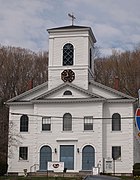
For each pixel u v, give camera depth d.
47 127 52.06
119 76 83.25
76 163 50.41
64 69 54.22
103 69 86.00
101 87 52.81
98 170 46.38
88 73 54.03
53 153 51.12
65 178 42.09
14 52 87.56
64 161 50.84
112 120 51.53
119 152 50.62
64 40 55.03
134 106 53.50
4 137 58.94
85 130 50.94
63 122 51.75
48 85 54.19
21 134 52.81
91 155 50.31
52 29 55.31
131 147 50.38
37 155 51.56
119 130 51.16
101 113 50.88
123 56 87.00
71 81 53.75
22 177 44.12
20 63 86.19
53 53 55.06
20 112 53.50
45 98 52.53
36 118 52.34
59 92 52.38
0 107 77.50
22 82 84.12
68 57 54.53
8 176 46.91
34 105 52.62
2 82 82.12
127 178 43.16
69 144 51.06
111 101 51.72
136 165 47.69
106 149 50.88
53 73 54.44
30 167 51.66
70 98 51.78
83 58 54.06
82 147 50.66
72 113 51.59
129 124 50.97
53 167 47.62
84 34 54.59
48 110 52.25
